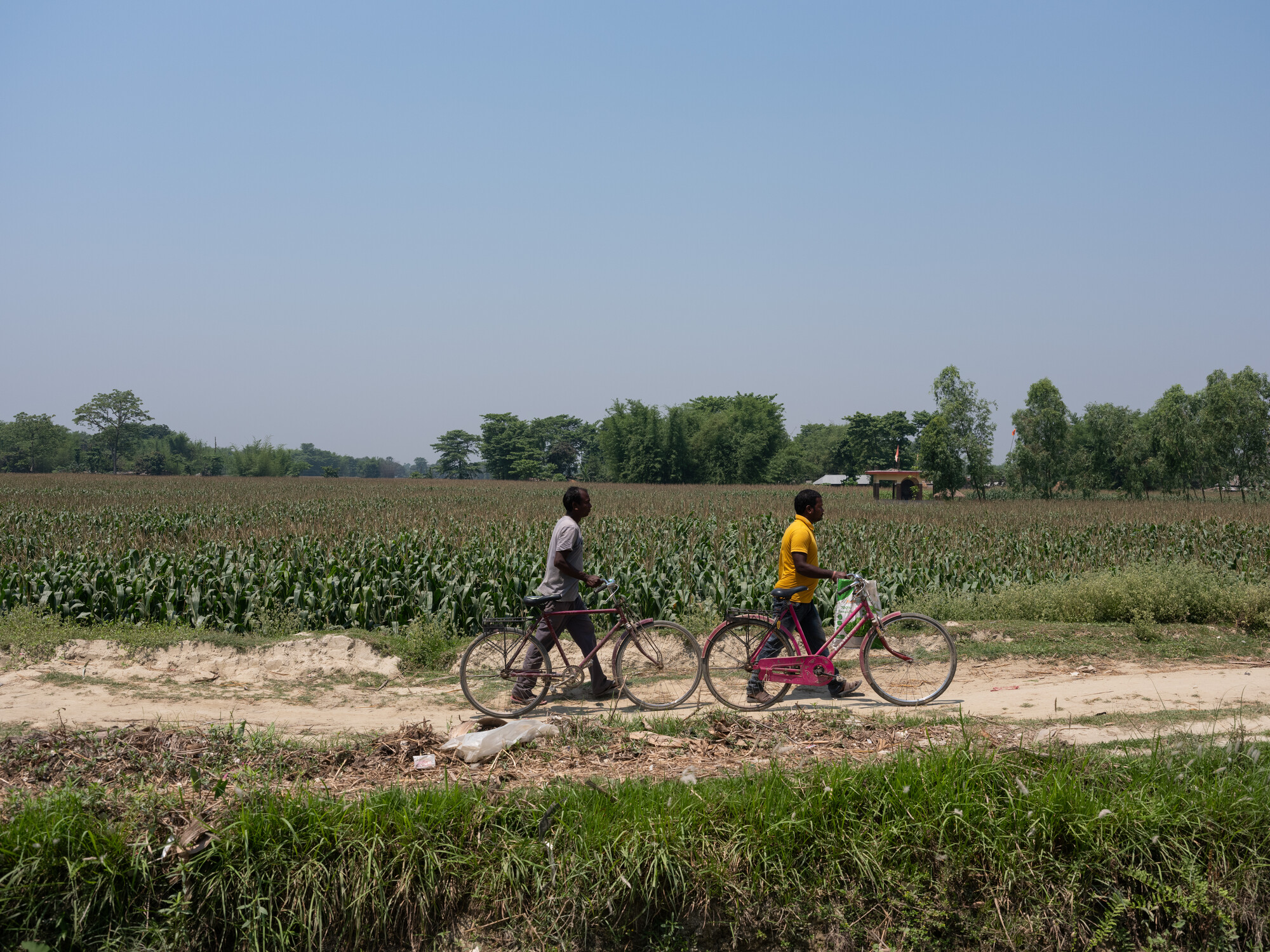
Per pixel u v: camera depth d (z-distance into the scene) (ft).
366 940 13.25
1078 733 19.84
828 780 15.23
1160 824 14.49
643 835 13.88
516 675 23.16
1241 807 14.80
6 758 16.30
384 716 23.41
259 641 30.50
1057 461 204.13
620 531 67.46
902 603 40.88
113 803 14.19
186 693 25.85
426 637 31.48
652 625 23.61
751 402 336.90
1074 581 38.78
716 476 306.35
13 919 12.21
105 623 35.22
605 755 17.90
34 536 60.80
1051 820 14.49
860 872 14.01
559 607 23.26
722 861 13.79
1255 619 34.45
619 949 13.51
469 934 13.35
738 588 40.27
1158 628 33.65
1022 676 27.96
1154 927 14.03
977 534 68.39
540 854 13.71
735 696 23.88
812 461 426.10
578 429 493.36
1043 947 13.78
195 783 15.28
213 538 58.54
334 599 36.94
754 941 13.62
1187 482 191.93
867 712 22.31
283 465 442.91
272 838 13.38
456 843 13.85
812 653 23.81
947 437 193.26
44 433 398.01
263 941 12.73
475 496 167.12
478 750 17.51
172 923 12.62
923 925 13.73
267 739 18.01
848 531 69.62
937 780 15.24
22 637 30.17
